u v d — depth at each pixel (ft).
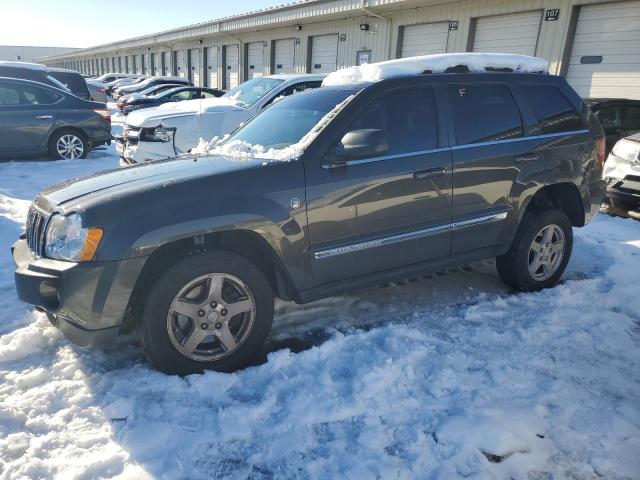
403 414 8.80
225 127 23.76
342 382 9.66
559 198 15.19
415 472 7.57
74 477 7.30
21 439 8.01
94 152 39.37
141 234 8.93
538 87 13.98
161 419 8.59
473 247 12.87
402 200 11.34
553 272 14.49
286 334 11.80
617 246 18.38
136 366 10.12
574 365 10.43
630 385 9.78
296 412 8.79
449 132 12.10
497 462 7.77
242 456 7.86
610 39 37.83
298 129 11.53
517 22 43.70
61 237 9.17
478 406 9.00
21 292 9.32
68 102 34.91
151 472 7.46
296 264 10.36
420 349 10.73
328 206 10.46
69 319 9.09
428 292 14.25
